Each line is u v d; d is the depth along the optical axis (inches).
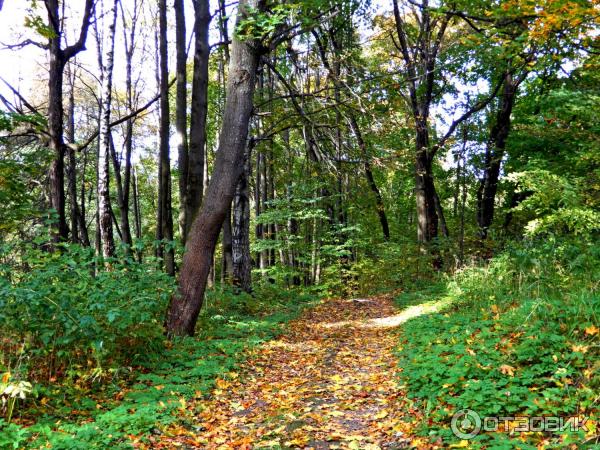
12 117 353.7
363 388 229.9
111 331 235.5
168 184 487.2
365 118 499.2
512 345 204.5
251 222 1162.6
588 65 388.8
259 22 311.1
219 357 280.4
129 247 276.2
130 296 251.6
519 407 158.1
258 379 261.0
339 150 549.3
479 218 776.3
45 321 208.4
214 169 335.3
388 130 507.2
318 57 689.6
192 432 181.5
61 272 226.7
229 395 230.1
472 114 760.3
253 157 989.2
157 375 244.1
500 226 786.2
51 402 194.9
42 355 214.1
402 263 704.4
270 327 406.0
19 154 394.0
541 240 383.9
